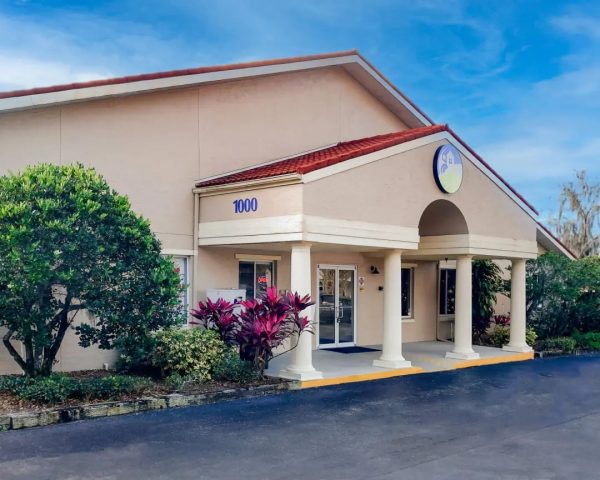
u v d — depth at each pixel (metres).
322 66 16.58
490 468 7.41
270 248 14.54
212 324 12.94
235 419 9.37
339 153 14.45
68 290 9.38
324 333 17.06
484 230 16.47
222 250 14.42
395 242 13.88
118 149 12.76
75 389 9.34
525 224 17.98
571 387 13.09
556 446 8.48
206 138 14.28
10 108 10.95
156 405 9.86
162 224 13.40
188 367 11.27
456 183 15.40
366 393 11.72
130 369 11.94
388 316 14.22
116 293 9.55
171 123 13.66
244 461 7.36
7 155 11.23
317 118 17.05
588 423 9.88
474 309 20.08
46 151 11.72
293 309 12.05
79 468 6.88
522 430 9.32
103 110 12.55
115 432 8.38
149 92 13.23
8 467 6.85
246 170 15.06
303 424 9.20
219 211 13.55
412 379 13.49
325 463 7.39
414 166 14.45
